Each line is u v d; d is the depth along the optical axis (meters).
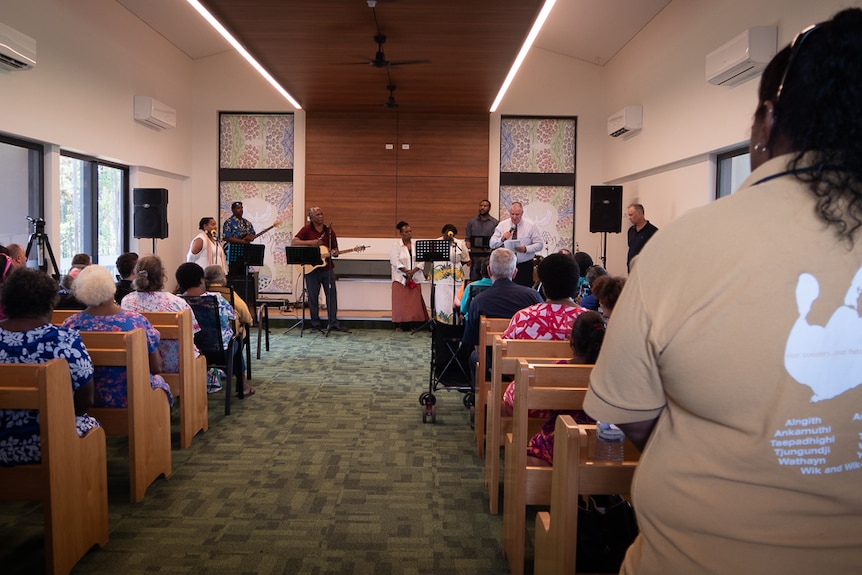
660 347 0.90
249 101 10.77
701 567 0.88
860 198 0.83
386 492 3.50
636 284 0.94
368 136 10.87
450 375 4.85
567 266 3.38
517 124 10.96
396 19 6.11
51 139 6.77
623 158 9.76
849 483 0.85
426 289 10.39
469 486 3.60
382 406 5.25
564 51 10.60
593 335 2.58
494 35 6.55
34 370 2.39
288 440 4.36
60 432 2.46
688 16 7.41
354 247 10.03
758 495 0.86
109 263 8.88
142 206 8.46
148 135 9.11
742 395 0.85
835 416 0.84
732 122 6.39
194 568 2.66
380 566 2.71
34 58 6.00
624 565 1.09
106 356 3.17
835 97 0.84
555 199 10.99
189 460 3.94
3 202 6.50
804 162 0.86
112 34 8.04
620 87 9.88
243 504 3.31
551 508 2.11
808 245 0.84
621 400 0.97
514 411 2.54
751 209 0.88
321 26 6.32
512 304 4.29
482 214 9.70
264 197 10.98
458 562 2.75
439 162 10.89
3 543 2.83
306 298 10.88
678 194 7.96
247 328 5.94
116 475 3.64
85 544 2.67
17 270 2.58
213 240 8.59
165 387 3.64
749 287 0.84
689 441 0.91
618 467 1.90
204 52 10.53
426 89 9.09
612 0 8.16
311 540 2.93
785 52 0.93
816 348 0.83
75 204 7.99
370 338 8.61
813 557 0.85
